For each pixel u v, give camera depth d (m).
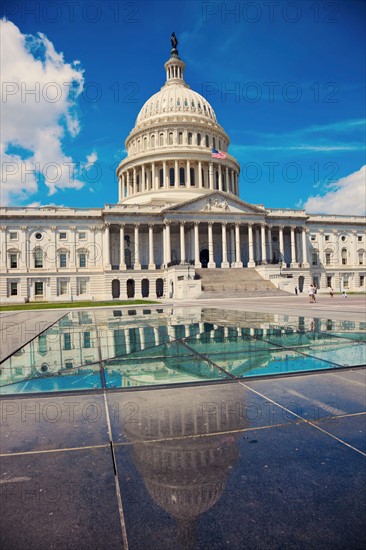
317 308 27.89
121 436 4.66
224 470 3.83
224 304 38.41
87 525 3.06
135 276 80.62
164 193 95.56
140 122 109.19
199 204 83.12
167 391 6.45
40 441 4.55
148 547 2.79
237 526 3.02
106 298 78.69
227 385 6.74
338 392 6.25
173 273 71.00
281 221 90.44
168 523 3.07
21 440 4.59
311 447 4.30
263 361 8.49
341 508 3.24
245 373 7.48
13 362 8.90
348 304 33.84
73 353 9.98
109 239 83.62
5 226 80.19
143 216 82.50
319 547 2.79
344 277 98.75
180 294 64.81
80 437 4.65
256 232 89.75
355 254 100.25
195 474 3.76
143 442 4.49
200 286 63.66
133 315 24.42
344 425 4.89
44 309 39.97
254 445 4.38
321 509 3.22
